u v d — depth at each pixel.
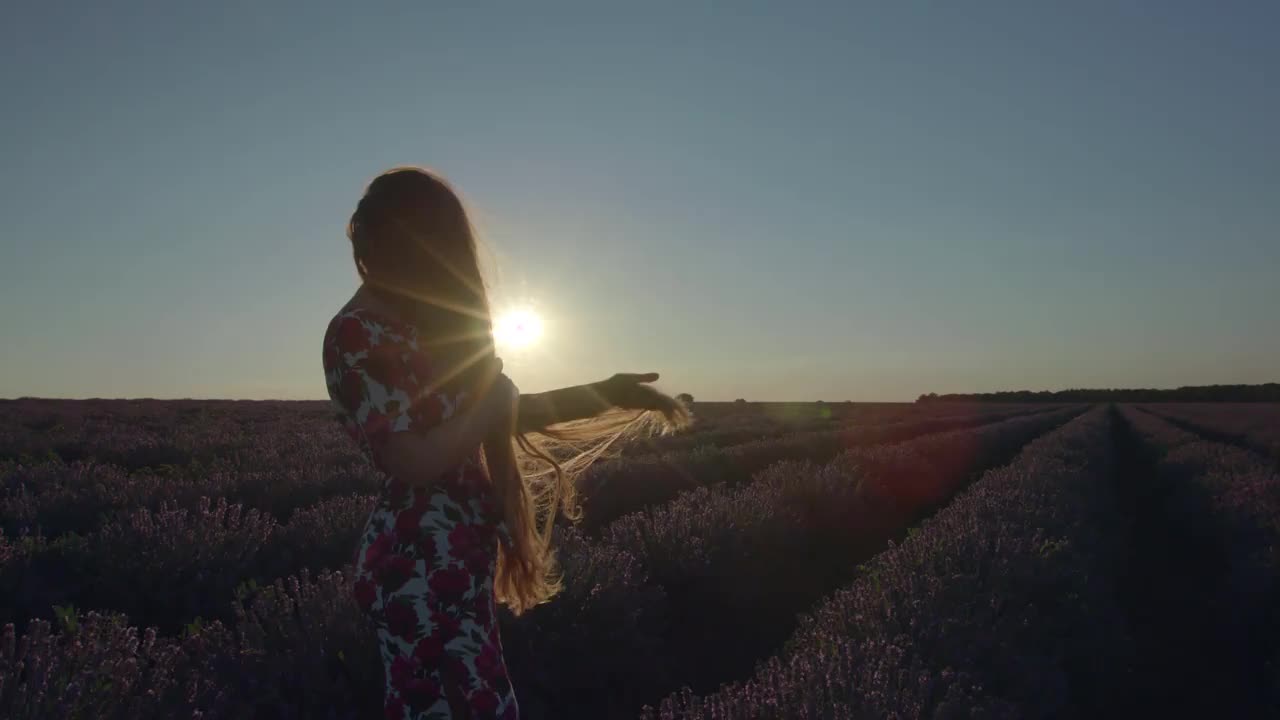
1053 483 10.84
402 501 1.81
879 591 4.96
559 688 4.54
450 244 1.83
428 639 1.75
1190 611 7.11
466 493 1.85
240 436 19.64
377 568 1.79
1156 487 16.00
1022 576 5.59
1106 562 8.46
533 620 4.62
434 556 1.77
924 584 4.98
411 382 1.72
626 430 2.12
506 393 1.92
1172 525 11.59
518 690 4.39
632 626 5.00
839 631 4.51
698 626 6.02
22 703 3.04
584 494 10.46
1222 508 10.98
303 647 4.02
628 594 5.29
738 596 6.23
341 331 1.70
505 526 2.01
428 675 1.75
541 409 1.98
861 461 14.48
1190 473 16.17
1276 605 6.87
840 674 3.48
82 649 3.54
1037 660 4.39
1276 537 8.53
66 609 5.10
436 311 1.80
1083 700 4.96
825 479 10.27
